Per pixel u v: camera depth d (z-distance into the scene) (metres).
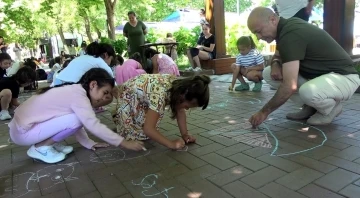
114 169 2.29
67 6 19.28
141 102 2.69
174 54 8.98
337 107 2.84
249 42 4.76
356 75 2.83
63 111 2.40
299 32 2.65
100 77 2.43
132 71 4.66
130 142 2.44
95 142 2.87
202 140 2.77
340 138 2.54
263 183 1.90
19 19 14.87
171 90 2.35
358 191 1.72
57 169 2.37
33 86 7.57
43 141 2.50
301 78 2.99
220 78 6.71
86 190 1.99
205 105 2.30
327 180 1.87
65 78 3.51
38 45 28.72
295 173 1.99
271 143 2.55
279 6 4.03
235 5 24.42
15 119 2.42
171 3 23.20
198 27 10.61
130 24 8.23
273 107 2.72
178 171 2.17
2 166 2.51
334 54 2.75
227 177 2.02
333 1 4.73
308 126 2.91
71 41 24.05
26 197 1.95
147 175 2.14
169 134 3.04
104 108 4.61
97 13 18.95
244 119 3.34
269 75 3.59
